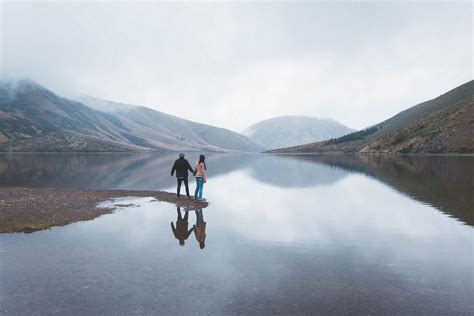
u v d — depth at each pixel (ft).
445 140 391.24
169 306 20.29
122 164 239.91
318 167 189.98
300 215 50.47
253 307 20.25
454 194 71.51
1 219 44.91
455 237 37.37
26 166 207.21
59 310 19.79
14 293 22.06
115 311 19.67
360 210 54.49
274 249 32.42
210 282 23.99
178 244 33.96
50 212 50.70
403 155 392.88
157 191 79.00
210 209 55.72
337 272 26.21
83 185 98.02
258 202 63.87
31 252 31.07
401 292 22.47
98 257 29.58
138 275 25.25
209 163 270.46
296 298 21.49
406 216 49.37
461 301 21.08
